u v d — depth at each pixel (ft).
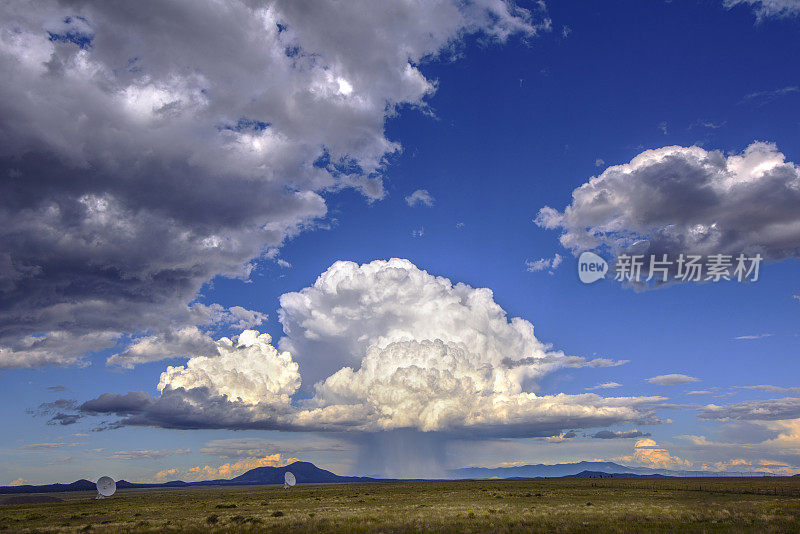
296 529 136.77
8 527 164.55
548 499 239.91
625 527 126.11
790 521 134.31
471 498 257.75
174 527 150.00
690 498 236.84
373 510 192.75
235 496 396.16
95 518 199.82
